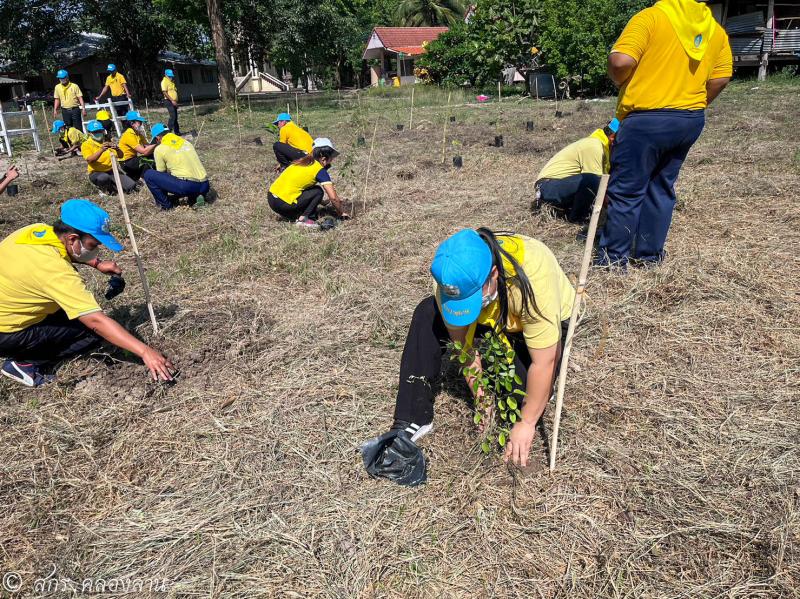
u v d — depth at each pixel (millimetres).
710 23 3961
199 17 25969
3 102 31719
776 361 3293
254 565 2271
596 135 5684
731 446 2703
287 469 2766
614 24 19094
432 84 27875
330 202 6906
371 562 2266
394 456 2627
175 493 2650
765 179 6621
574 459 2705
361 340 3869
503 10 22250
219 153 11609
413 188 7543
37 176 10086
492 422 2600
